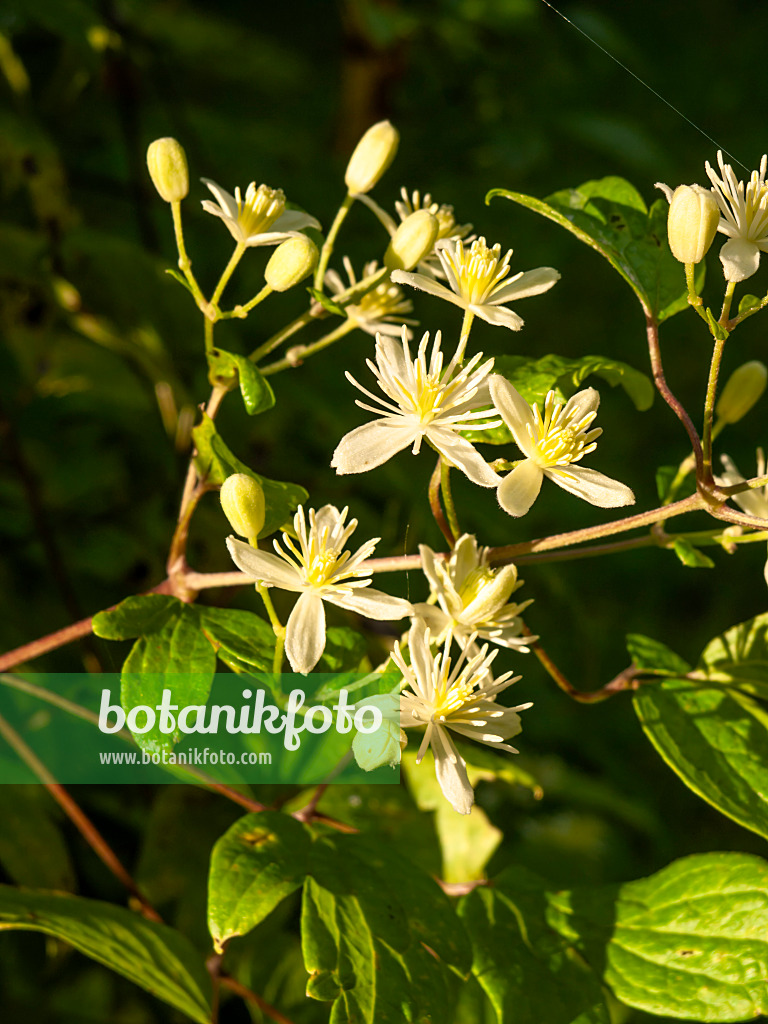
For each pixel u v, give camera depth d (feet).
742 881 0.88
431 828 1.05
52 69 1.41
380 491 1.25
